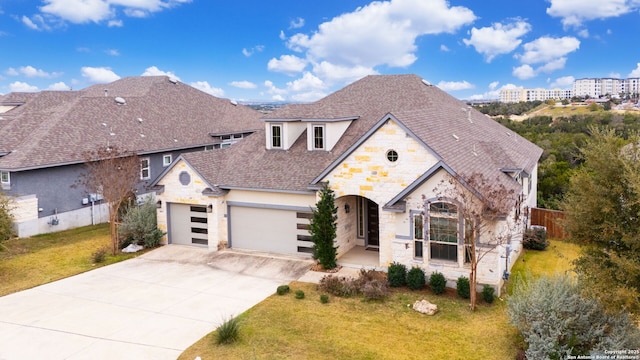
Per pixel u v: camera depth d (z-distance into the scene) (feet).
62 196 92.68
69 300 58.13
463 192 57.88
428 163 62.49
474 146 77.66
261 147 86.99
